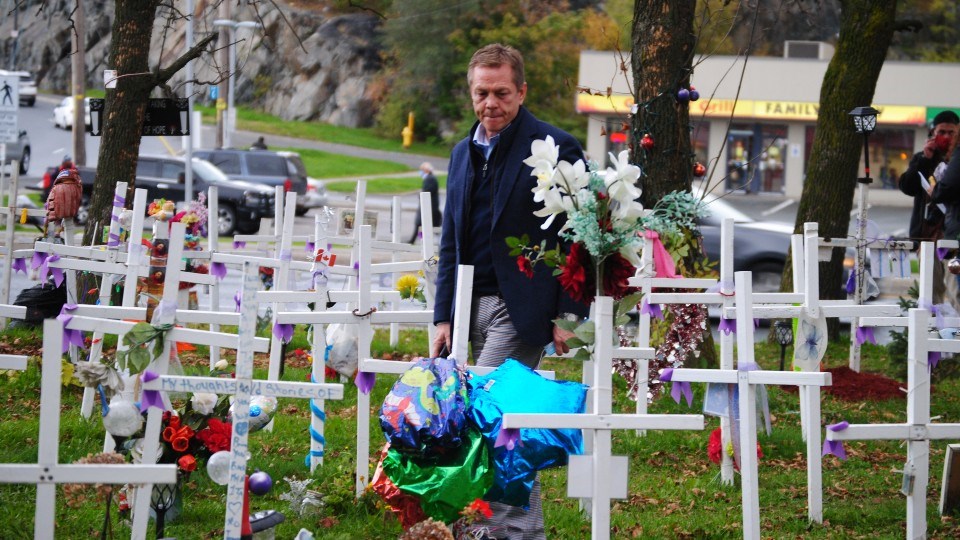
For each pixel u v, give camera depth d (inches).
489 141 225.9
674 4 407.2
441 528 186.7
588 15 2258.9
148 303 367.6
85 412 309.7
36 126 2273.6
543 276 220.2
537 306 218.8
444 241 234.4
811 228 259.9
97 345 302.8
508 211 221.1
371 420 326.6
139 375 227.0
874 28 502.6
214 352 372.2
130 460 223.0
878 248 413.7
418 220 994.7
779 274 655.8
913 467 204.4
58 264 314.7
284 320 246.5
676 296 295.7
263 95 2810.0
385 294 270.4
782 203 1460.4
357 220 429.7
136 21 467.2
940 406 380.2
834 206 513.7
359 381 239.1
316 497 239.6
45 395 164.1
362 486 243.0
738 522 243.4
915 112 1818.4
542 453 199.0
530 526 208.1
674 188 407.2
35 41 3061.0
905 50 2140.7
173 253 197.6
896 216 1424.7
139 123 468.8
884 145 1846.7
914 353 203.3
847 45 508.4
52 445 164.1
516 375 203.8
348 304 275.4
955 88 1812.3
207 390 178.7
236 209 1176.2
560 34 2231.8
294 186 1344.7
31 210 468.8
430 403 196.4
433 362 204.8
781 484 280.8
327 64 2760.8
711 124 1850.4
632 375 355.6
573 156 221.5
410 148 2496.3
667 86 407.5
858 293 413.1
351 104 2706.7
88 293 410.3
